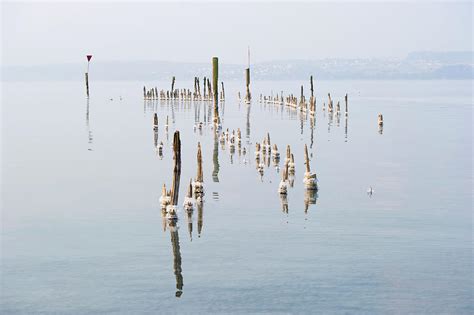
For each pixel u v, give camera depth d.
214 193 46.34
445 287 26.94
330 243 33.12
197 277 28.14
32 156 67.06
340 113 124.81
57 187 49.19
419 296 25.95
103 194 46.31
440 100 181.00
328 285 27.14
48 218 39.00
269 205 42.28
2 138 84.38
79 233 35.44
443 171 56.59
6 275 28.72
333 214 39.62
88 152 69.94
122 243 33.41
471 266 29.48
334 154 67.81
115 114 126.56
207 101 171.75
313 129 94.69
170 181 51.56
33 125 102.94
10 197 45.44
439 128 96.00
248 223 37.34
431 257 30.80
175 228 36.31
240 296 26.03
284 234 34.91
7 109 144.75
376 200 43.91
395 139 81.81
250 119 113.69
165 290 26.72
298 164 60.81
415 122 106.94
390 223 37.31
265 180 51.72
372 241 33.47
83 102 173.38
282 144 76.38
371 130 93.19
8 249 32.53
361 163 61.38
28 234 35.34
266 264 29.78
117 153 68.88
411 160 63.41
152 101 175.12
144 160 63.59
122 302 25.53
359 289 26.70
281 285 27.14
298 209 41.06
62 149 72.69
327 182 50.91
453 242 33.31
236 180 51.69
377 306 24.97
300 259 30.48
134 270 29.16
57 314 24.53
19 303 25.59
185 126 99.75
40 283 27.69
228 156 65.88
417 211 40.53
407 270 28.95
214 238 34.19
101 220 38.38
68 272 28.98
